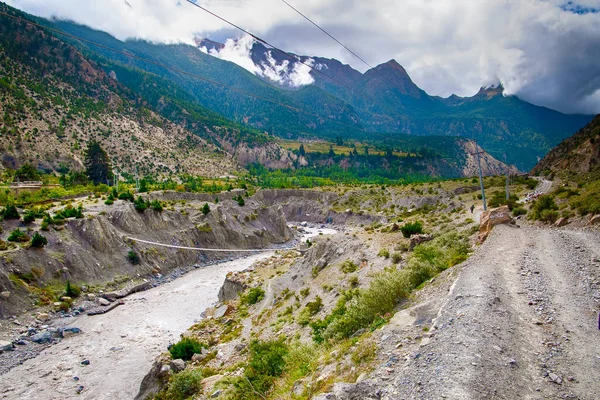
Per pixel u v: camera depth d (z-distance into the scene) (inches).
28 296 2078.0
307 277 1929.1
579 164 4320.9
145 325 1993.1
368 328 743.1
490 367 438.3
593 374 421.4
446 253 1133.7
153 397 1131.3
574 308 605.9
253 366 882.8
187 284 2785.4
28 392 1338.6
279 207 5044.3
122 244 2898.6
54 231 2571.4
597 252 925.2
